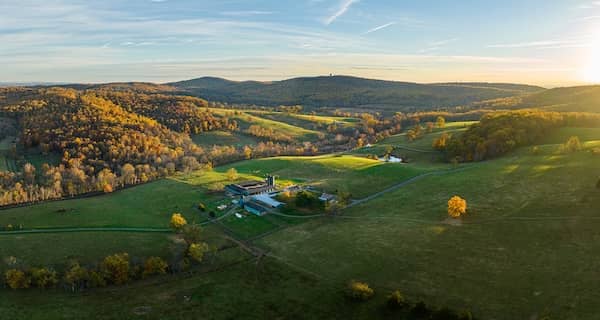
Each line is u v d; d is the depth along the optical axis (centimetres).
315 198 13675
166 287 8756
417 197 12875
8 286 8681
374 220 11638
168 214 13425
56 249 10300
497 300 7281
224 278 9106
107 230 11881
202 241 11056
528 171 12975
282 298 8175
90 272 8938
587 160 12719
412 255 9250
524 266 8156
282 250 10394
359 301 7800
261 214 13050
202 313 7712
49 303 8062
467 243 9400
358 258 9481
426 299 7612
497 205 11069
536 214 10156
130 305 8019
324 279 8788
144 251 10356
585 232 8906
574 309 6681
